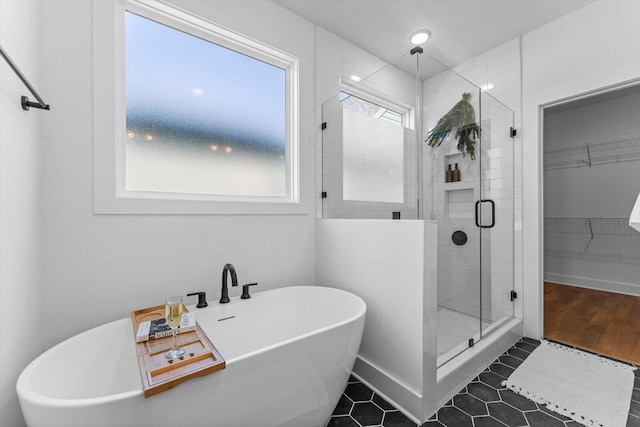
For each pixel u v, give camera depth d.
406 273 1.51
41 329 1.22
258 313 1.76
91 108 1.36
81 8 1.34
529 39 2.37
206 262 1.72
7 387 0.96
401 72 2.18
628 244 3.57
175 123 1.74
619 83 1.94
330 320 1.81
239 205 1.85
